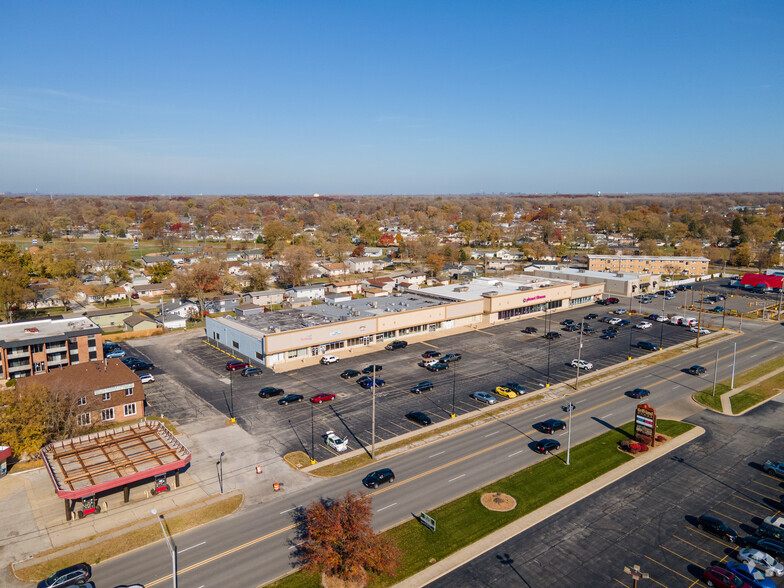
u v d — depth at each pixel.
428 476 57.44
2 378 86.88
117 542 46.50
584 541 46.59
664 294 162.00
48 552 45.19
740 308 145.62
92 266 191.00
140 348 108.19
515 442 65.69
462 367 94.75
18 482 57.16
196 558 44.31
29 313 140.50
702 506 52.22
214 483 56.12
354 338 106.88
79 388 69.31
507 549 45.44
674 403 78.88
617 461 61.00
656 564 43.59
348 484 55.81
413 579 41.81
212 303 141.25
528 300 137.12
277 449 63.75
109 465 54.19
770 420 72.81
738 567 41.94
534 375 90.50
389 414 73.88
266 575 42.25
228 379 88.62
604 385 85.94
